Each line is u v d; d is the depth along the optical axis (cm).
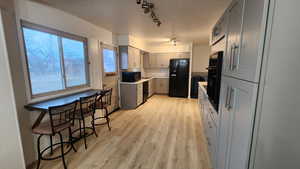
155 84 663
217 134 161
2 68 130
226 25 147
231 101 119
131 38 436
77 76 287
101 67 346
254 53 82
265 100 81
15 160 144
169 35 420
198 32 375
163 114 388
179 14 247
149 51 620
